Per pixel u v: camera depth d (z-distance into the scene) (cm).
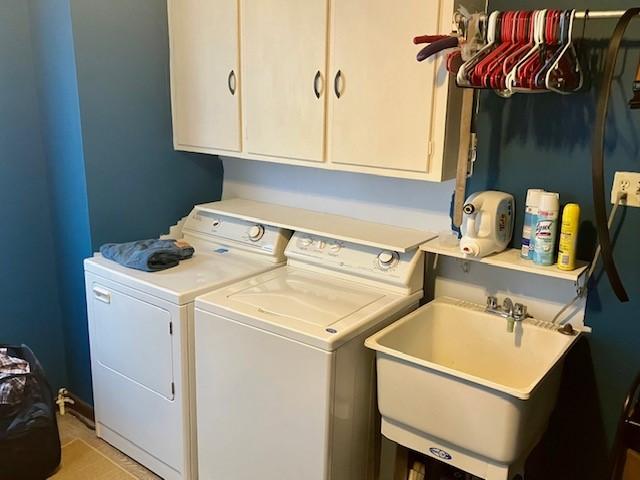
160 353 224
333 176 257
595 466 200
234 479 214
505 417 160
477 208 190
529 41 170
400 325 198
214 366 209
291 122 230
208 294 212
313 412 184
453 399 169
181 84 266
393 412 185
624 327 187
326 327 185
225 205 280
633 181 176
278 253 248
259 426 200
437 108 192
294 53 222
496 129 201
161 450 236
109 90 249
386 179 240
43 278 277
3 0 244
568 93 179
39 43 251
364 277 224
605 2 173
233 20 238
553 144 190
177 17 258
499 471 169
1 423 222
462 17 177
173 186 282
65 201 262
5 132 253
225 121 253
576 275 176
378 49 200
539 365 198
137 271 234
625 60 172
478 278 220
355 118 212
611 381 192
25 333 275
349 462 200
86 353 275
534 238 186
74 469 247
